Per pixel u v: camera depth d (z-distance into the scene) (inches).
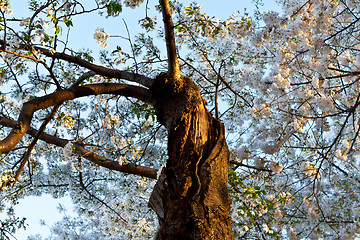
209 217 118.5
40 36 178.4
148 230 256.5
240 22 188.4
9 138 141.0
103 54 208.8
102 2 186.7
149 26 187.8
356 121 249.4
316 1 215.0
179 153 136.4
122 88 165.0
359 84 250.8
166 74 155.3
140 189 263.9
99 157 209.8
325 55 213.6
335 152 241.1
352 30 241.9
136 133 271.6
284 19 217.6
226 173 133.9
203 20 178.9
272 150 224.7
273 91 223.5
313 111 233.3
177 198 125.7
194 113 144.4
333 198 276.8
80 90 161.5
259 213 199.0
